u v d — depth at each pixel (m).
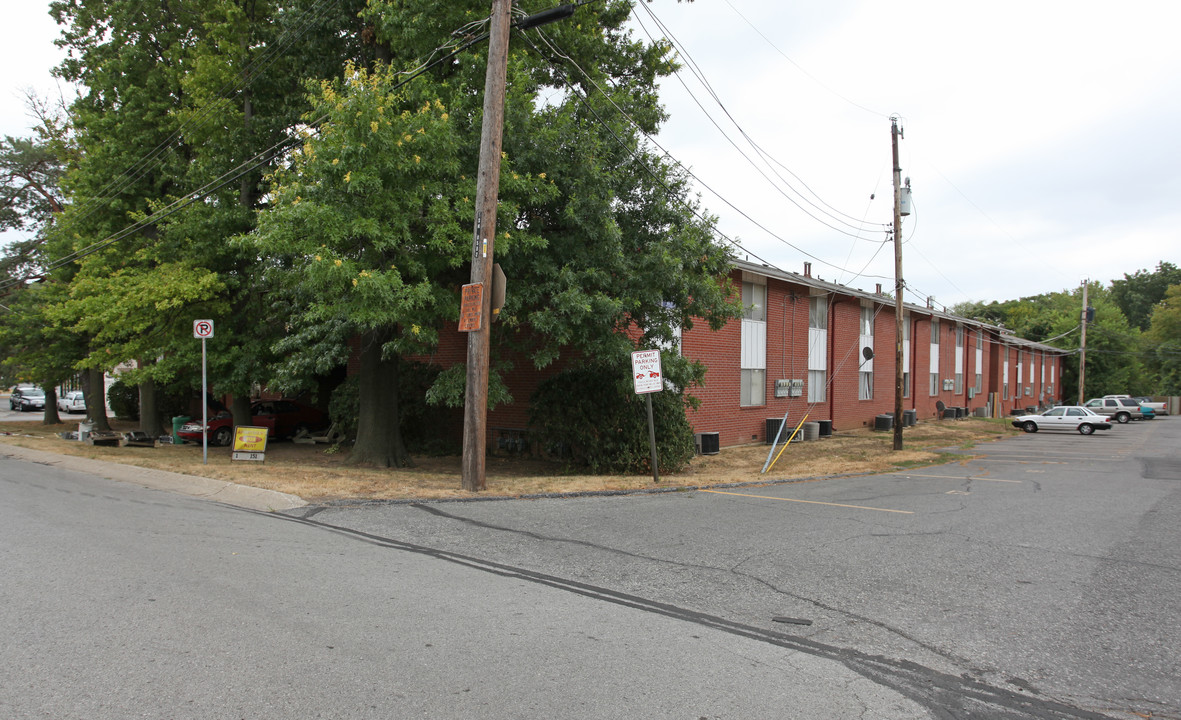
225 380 18.02
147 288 16.52
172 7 19.56
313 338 16.50
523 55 13.29
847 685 4.20
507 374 18.33
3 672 4.05
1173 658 4.71
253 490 11.08
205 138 17.92
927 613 5.61
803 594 6.09
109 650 4.43
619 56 16.95
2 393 83.25
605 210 12.59
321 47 15.72
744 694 4.03
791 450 21.20
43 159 33.16
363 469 14.43
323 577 6.33
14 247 33.62
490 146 11.08
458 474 14.24
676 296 14.03
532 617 5.37
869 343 32.00
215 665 4.23
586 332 12.68
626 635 5.02
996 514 10.16
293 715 3.60
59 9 20.19
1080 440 29.92
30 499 10.41
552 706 3.79
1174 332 81.31
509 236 11.55
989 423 38.97
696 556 7.40
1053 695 4.12
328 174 11.27
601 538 8.23
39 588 5.75
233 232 17.64
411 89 12.62
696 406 15.77
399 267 11.98
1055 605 5.83
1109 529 9.08
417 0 12.70
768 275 23.38
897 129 22.72
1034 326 73.50
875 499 11.59
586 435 14.52
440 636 4.88
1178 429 41.09
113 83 19.12
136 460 15.49
